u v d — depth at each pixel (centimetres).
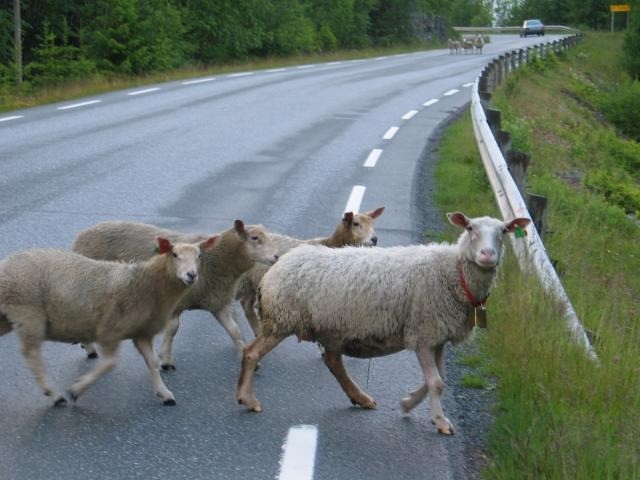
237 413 542
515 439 498
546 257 696
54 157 1184
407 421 541
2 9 2695
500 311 643
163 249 568
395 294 543
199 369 603
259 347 553
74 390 547
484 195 1045
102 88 2048
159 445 502
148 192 998
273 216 913
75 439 504
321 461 492
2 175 1058
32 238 812
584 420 512
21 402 543
